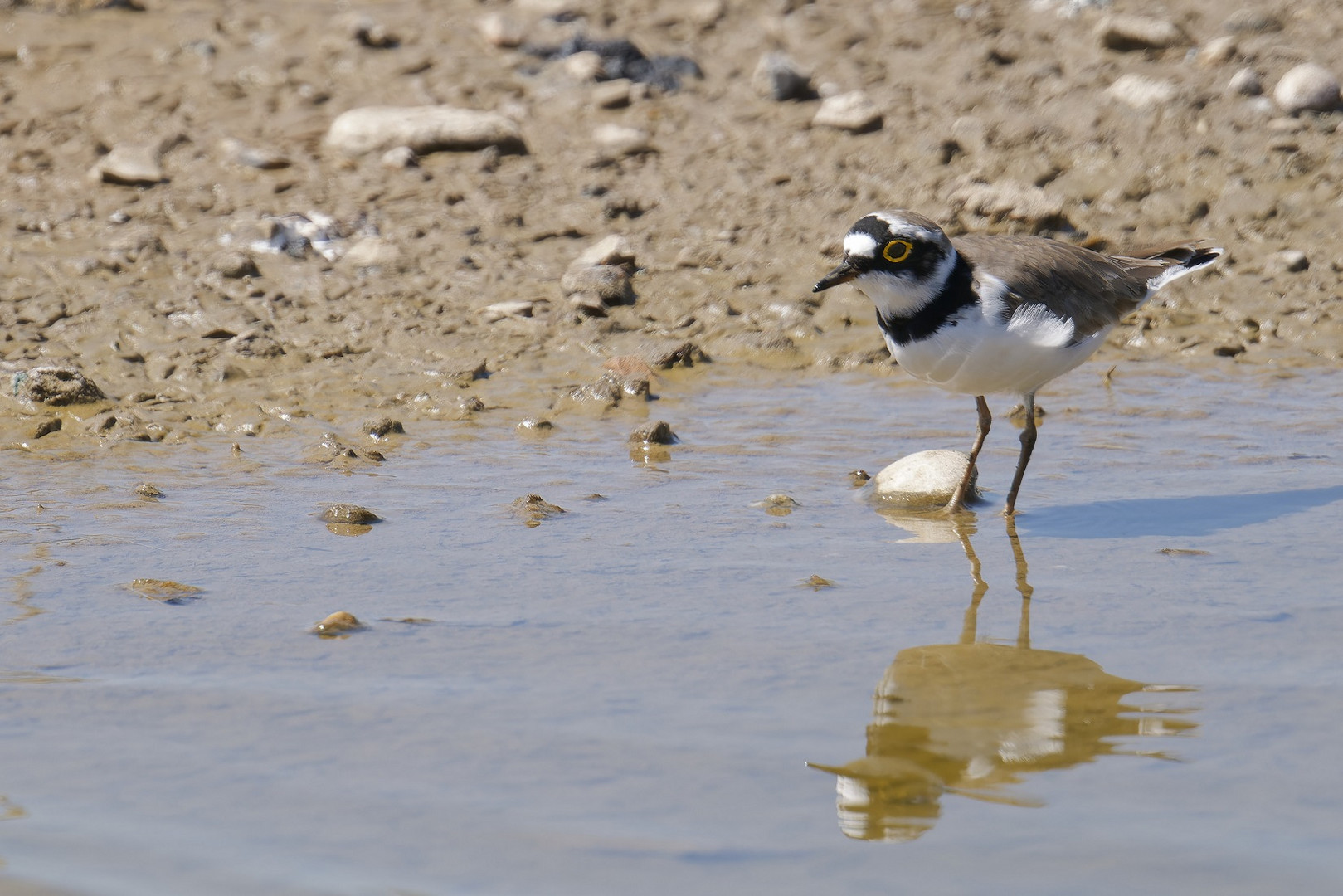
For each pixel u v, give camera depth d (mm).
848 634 7656
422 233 16109
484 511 10008
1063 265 9836
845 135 18141
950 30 20812
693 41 21156
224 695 6816
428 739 6320
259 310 14445
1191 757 6109
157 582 8375
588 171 17578
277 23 21719
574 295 14781
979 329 9461
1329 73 17656
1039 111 18062
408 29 21375
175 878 5172
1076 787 5859
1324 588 8320
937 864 5254
